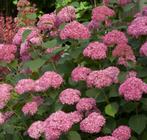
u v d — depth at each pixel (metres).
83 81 2.47
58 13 2.85
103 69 2.47
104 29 2.87
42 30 2.86
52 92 2.42
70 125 2.13
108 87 2.35
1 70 2.92
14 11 6.74
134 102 2.29
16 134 2.50
